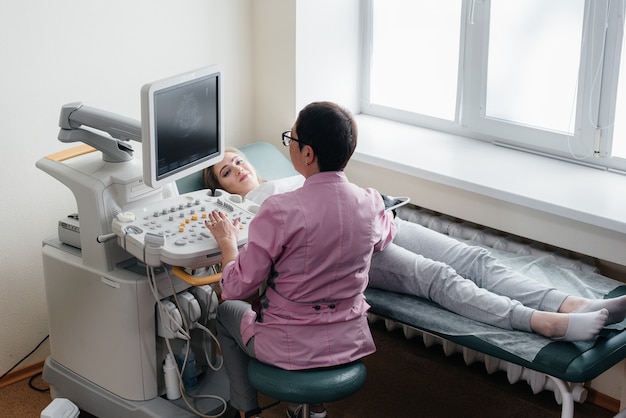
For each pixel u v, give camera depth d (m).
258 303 2.14
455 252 2.49
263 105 3.30
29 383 2.80
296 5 3.04
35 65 2.59
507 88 3.01
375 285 2.46
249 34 3.21
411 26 3.24
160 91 2.03
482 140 3.16
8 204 2.64
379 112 3.45
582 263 2.56
